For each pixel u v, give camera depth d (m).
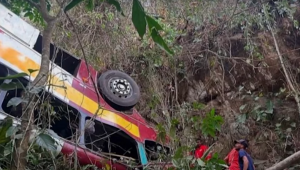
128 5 7.76
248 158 5.37
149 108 7.13
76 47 7.12
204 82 7.59
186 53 7.68
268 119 6.85
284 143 6.60
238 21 7.23
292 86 6.18
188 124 5.09
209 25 7.60
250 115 6.86
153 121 6.95
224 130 6.90
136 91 5.25
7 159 2.39
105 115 4.59
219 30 7.54
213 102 7.39
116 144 4.75
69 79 4.39
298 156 3.00
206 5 7.56
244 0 7.34
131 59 7.63
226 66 7.49
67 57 4.86
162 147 4.69
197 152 5.25
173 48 7.44
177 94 7.55
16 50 4.06
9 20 4.16
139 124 5.04
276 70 7.02
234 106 7.17
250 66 7.24
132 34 7.78
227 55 7.48
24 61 4.07
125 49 7.68
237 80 7.36
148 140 4.95
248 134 6.89
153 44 7.56
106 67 7.43
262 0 7.08
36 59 4.20
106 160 4.11
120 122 4.72
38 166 2.95
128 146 4.79
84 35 7.38
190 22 7.76
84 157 3.88
